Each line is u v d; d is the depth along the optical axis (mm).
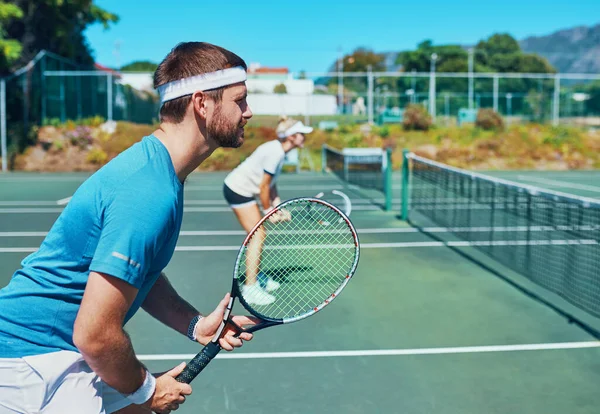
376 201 13227
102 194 1604
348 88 32219
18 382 1695
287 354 4270
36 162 24078
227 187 5480
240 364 4090
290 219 3930
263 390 3668
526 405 3459
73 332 1589
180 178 1770
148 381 1745
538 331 4746
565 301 5555
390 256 7527
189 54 1716
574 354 4262
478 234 9016
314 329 4789
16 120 25297
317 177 20375
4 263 7191
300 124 5395
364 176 19000
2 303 1706
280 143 5406
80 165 24141
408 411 3383
